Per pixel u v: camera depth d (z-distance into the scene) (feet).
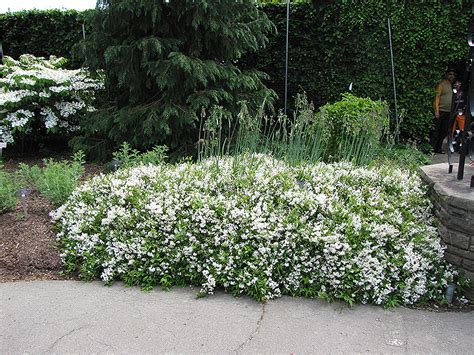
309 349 7.22
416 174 13.16
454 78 25.48
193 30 17.94
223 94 17.92
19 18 25.63
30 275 9.84
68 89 19.79
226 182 11.73
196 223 9.76
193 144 19.07
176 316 8.17
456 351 7.20
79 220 10.77
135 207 10.65
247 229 9.48
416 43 23.66
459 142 11.02
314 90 25.58
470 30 9.84
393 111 24.76
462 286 9.04
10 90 20.03
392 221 9.96
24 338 7.41
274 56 25.59
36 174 13.83
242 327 7.83
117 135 18.54
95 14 17.84
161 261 9.49
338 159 16.05
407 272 8.91
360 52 24.23
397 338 7.55
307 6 24.41
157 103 18.22
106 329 7.70
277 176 12.01
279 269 9.17
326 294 8.70
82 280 9.68
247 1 18.17
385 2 23.21
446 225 9.43
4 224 11.39
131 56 17.42
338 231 9.46
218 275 9.12
